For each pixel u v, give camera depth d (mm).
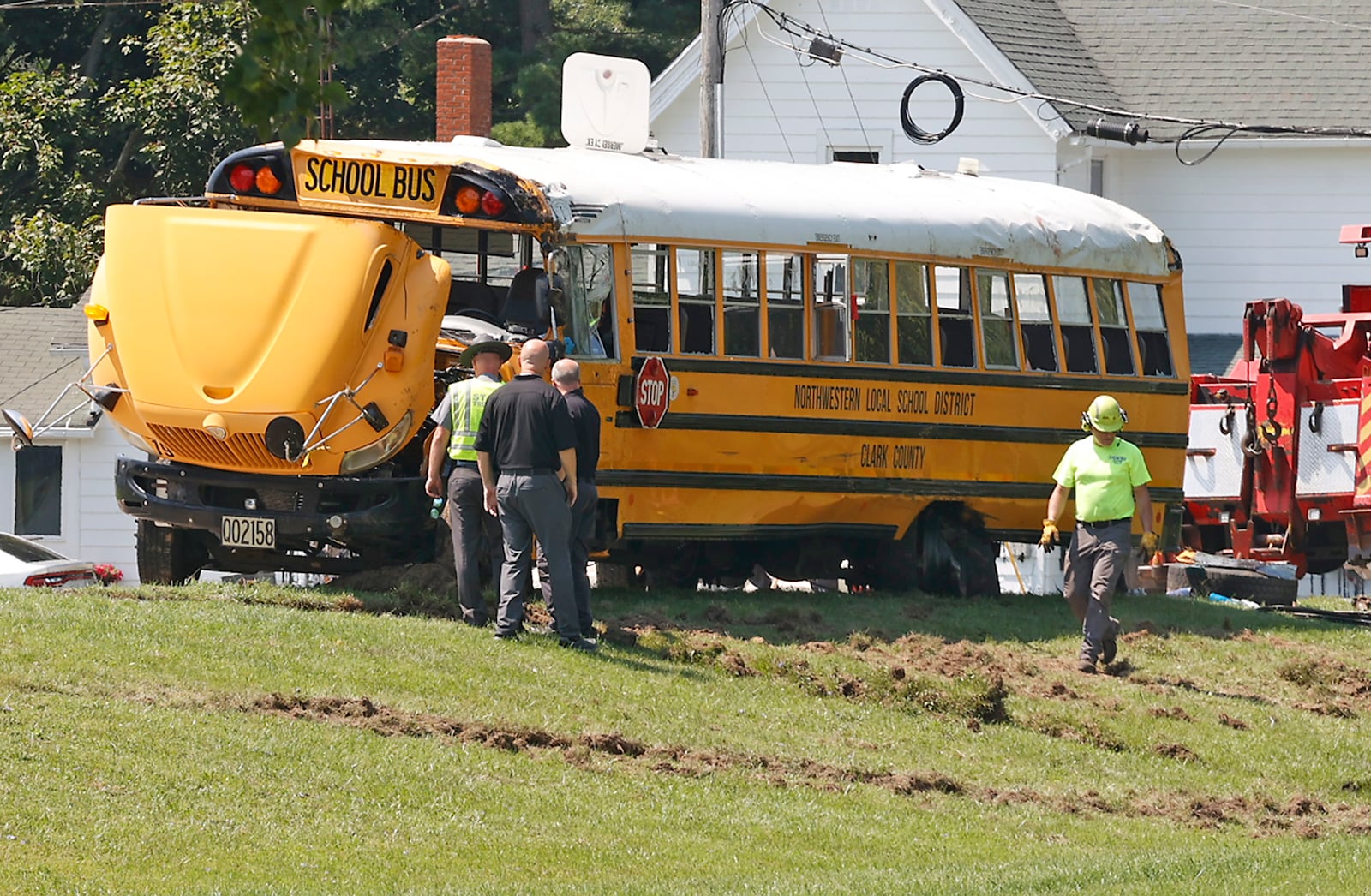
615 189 61969
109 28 173125
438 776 42406
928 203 71000
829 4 118438
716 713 51250
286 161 62031
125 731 41656
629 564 72125
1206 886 37438
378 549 61125
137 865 34781
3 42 171750
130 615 51781
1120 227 76625
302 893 33906
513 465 53906
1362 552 85312
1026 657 62312
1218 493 88875
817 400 66438
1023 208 73938
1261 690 61969
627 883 36469
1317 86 121875
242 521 58438
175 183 156875
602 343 61500
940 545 71875
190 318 58219
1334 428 85438
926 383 69500
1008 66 116562
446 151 62125
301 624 52656
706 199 64312
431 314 57969
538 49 172250
